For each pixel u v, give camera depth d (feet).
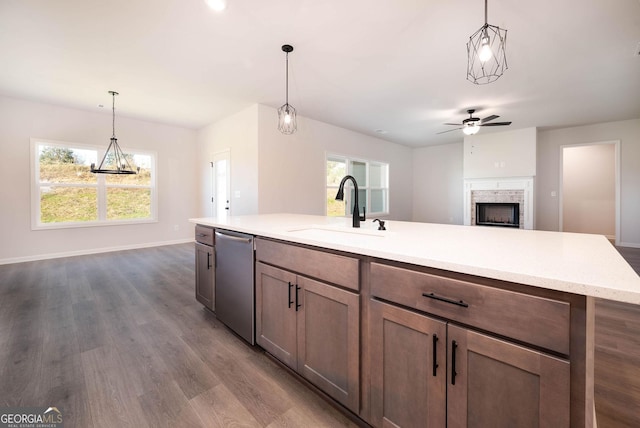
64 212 15.98
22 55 9.99
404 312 3.61
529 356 2.69
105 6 7.45
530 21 8.11
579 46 9.45
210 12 7.73
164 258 15.56
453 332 3.18
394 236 5.12
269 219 8.74
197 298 8.76
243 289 6.56
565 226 24.66
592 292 2.34
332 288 4.48
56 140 15.46
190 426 4.30
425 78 11.93
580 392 2.47
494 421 2.93
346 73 11.50
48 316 8.20
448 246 4.09
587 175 23.72
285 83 12.50
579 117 17.56
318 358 4.79
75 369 5.69
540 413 2.66
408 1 7.29
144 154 18.81
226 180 18.12
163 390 5.10
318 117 17.83
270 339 5.84
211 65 10.80
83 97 14.24
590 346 2.49
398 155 26.11
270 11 7.68
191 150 20.92
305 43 9.25
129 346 6.61
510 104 15.17
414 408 3.56
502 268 2.87
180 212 20.43
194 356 6.22
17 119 14.40
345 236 5.19
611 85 12.67
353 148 21.29
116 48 9.55
